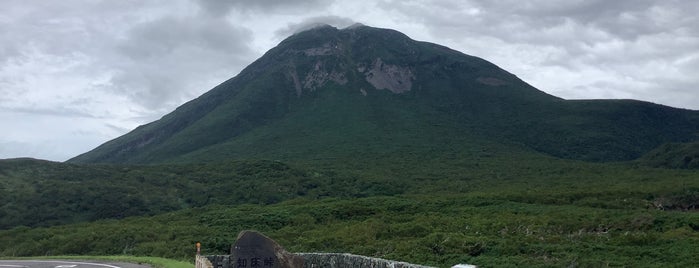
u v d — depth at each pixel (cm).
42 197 6438
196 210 6097
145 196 6950
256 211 5528
